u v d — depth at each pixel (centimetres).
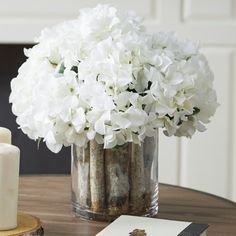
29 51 171
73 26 168
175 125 158
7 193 150
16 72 301
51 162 288
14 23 317
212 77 170
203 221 170
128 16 171
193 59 166
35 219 159
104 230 150
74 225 165
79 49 159
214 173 322
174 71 158
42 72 161
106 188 165
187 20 318
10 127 293
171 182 322
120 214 166
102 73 154
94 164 164
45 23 318
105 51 156
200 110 166
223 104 320
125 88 153
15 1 316
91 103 152
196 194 195
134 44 157
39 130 161
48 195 191
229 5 316
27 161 289
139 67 156
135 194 165
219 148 321
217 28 317
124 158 162
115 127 152
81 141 157
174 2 316
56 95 155
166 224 154
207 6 317
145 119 153
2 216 150
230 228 165
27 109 164
